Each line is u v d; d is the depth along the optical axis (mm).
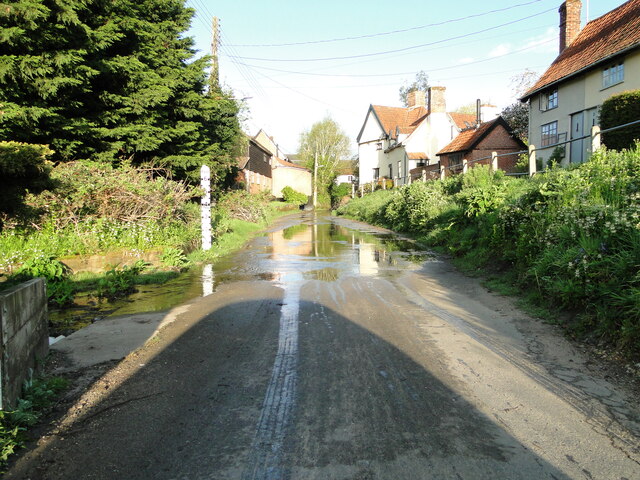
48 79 9797
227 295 7594
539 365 4336
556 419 3320
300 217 37438
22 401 3414
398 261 11141
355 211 33000
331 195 61906
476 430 3168
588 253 5715
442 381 3982
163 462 2842
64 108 11227
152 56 14828
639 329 4383
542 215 7824
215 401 3660
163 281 8883
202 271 10094
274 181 64438
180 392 3836
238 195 25016
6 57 9070
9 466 2807
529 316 5957
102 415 3449
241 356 4672
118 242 10375
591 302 5355
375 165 51812
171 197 12352
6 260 8344
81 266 9297
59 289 7262
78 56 10383
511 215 8961
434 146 40125
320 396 3719
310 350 4812
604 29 20906
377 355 4629
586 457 2854
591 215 6387
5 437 3023
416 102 50656
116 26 12227
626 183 6805
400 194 21688
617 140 13180
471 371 4199
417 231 17328
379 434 3125
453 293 7461
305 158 66500
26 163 6699
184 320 6086
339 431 3172
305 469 2748
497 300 6859
